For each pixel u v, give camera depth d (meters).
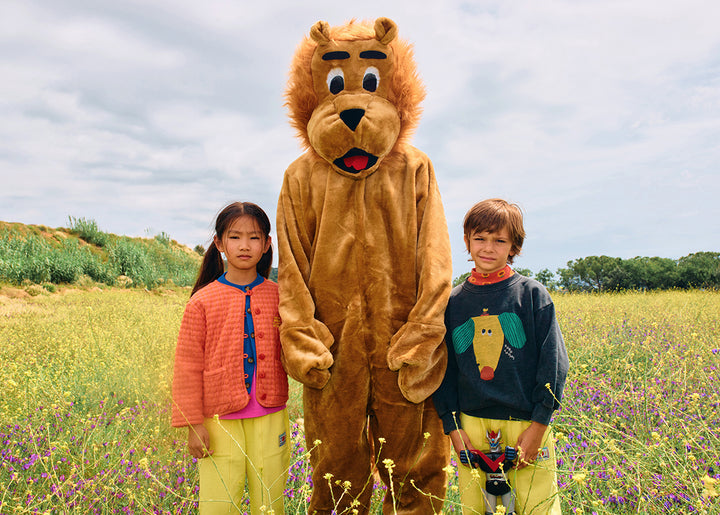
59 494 2.32
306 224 2.56
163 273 23.84
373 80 2.49
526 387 2.11
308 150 2.71
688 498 2.06
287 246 2.48
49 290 15.62
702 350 4.38
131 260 21.64
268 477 2.23
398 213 2.50
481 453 2.07
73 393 4.05
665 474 2.28
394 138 2.45
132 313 9.47
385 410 2.43
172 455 3.03
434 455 2.44
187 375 2.21
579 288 22.11
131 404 4.06
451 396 2.29
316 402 2.44
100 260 21.09
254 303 2.38
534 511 2.00
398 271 2.48
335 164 2.43
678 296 11.41
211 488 2.17
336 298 2.44
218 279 2.46
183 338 2.25
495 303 2.20
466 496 2.14
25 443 3.00
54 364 4.98
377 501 2.45
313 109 2.59
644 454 2.41
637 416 3.16
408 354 2.20
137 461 2.88
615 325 5.99
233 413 2.21
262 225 2.46
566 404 3.59
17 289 14.43
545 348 2.07
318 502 2.44
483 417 2.16
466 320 2.27
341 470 2.41
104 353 5.23
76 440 3.01
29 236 20.38
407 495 2.48
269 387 2.27
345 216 2.46
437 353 2.31
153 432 3.32
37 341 6.12
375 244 2.46
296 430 3.40
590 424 3.12
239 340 2.28
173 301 13.44
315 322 2.36
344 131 2.30
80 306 10.80
